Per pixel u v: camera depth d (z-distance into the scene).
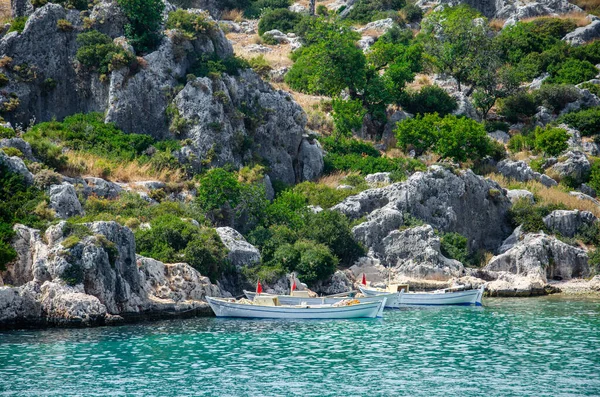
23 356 135.38
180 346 146.00
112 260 168.88
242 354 139.75
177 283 183.25
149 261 182.38
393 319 184.25
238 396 112.69
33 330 158.00
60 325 159.25
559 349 145.62
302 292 197.12
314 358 137.25
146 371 126.38
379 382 120.75
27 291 160.50
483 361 135.38
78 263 164.12
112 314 166.62
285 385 118.75
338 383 120.00
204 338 154.50
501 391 116.12
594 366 131.50
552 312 193.00
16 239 169.50
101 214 190.00
